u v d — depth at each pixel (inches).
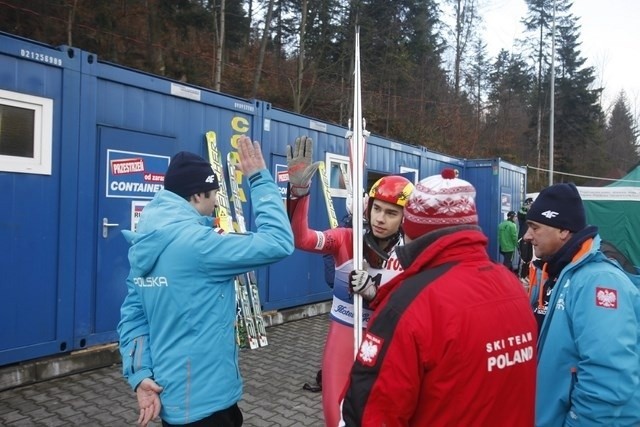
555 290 78.0
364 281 87.5
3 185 163.2
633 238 501.7
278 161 271.9
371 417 51.4
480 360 51.6
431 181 59.6
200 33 724.0
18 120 166.7
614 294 69.3
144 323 83.7
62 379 178.9
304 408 165.5
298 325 278.4
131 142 200.5
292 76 806.5
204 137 231.0
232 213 241.9
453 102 1146.7
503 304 55.9
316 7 784.9
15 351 166.9
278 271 274.8
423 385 51.9
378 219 99.3
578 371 69.7
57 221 177.3
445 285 53.7
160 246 76.9
